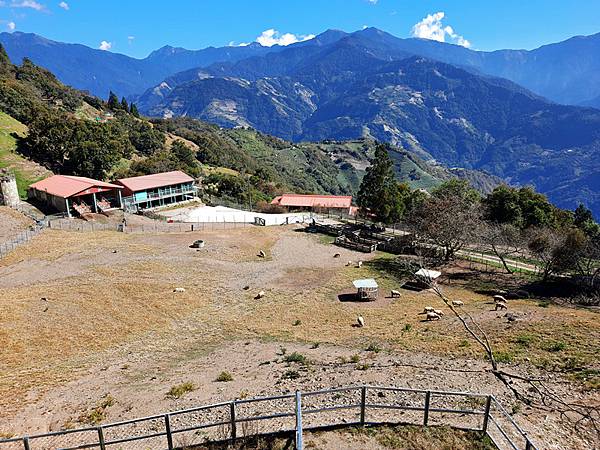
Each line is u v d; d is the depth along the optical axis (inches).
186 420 659.4
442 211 2108.8
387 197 2591.0
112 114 6870.1
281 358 960.3
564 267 1700.3
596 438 546.3
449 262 2103.8
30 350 1020.5
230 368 917.8
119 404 752.3
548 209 2578.7
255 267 1919.3
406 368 820.0
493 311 1274.6
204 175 5034.5
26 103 4741.6
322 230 2608.3
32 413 730.2
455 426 564.7
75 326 1173.7
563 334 949.2
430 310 1312.7
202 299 1491.1
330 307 1467.8
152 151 5477.4
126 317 1274.6
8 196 2566.4
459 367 807.7
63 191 2588.6
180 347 1096.8
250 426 602.5
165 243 2139.5
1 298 1314.0
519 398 649.6
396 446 526.6
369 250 2247.8
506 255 2214.6
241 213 3090.6
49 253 1831.9
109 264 1745.8
